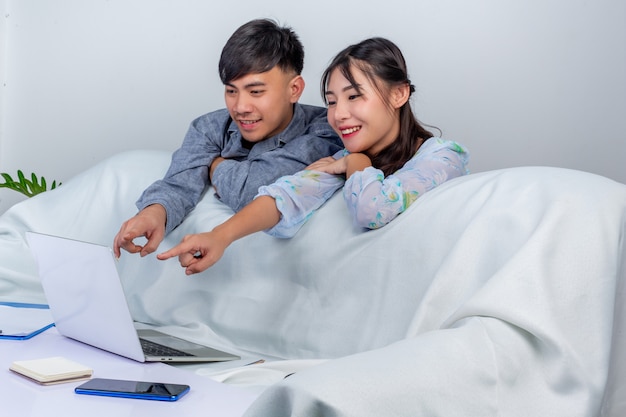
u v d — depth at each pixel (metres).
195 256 1.34
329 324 1.36
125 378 1.04
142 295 1.63
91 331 1.20
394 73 1.46
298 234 1.45
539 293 1.04
